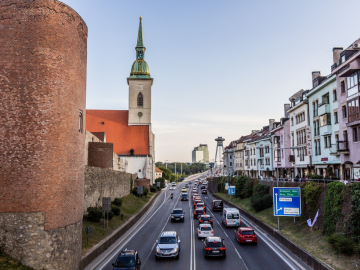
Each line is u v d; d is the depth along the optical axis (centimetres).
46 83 1833
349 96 3312
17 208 1722
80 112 2138
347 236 2122
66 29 1952
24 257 1697
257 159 7981
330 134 4012
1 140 1742
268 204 4356
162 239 2445
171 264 2212
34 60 1809
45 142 1803
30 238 1714
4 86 1767
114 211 3831
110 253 2506
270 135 6881
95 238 2650
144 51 8869
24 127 1770
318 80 4472
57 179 1841
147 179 7756
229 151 12144
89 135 4675
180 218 4169
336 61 4134
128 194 6019
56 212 1814
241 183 6538
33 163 1762
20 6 1814
